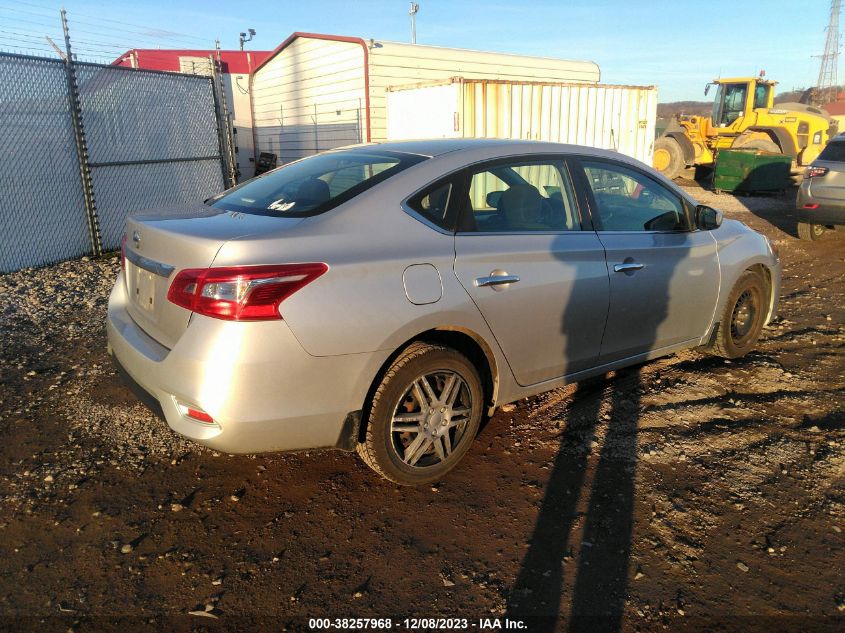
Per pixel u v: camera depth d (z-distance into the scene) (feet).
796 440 12.11
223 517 9.84
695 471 11.12
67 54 25.52
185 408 8.95
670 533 9.53
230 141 35.68
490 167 11.06
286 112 55.83
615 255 12.18
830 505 10.19
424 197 10.19
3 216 23.76
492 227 10.80
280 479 10.87
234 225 9.39
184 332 8.74
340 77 46.98
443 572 8.74
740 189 55.47
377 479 10.89
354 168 10.93
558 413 13.12
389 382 9.53
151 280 9.78
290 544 9.26
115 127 28.45
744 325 15.83
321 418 9.03
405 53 44.78
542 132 34.86
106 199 28.35
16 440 11.86
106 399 13.56
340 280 8.89
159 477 10.84
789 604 8.20
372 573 8.71
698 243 13.93
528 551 9.15
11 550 9.00
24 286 22.02
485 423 12.74
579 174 12.28
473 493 10.51
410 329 9.43
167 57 70.44
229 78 61.87
